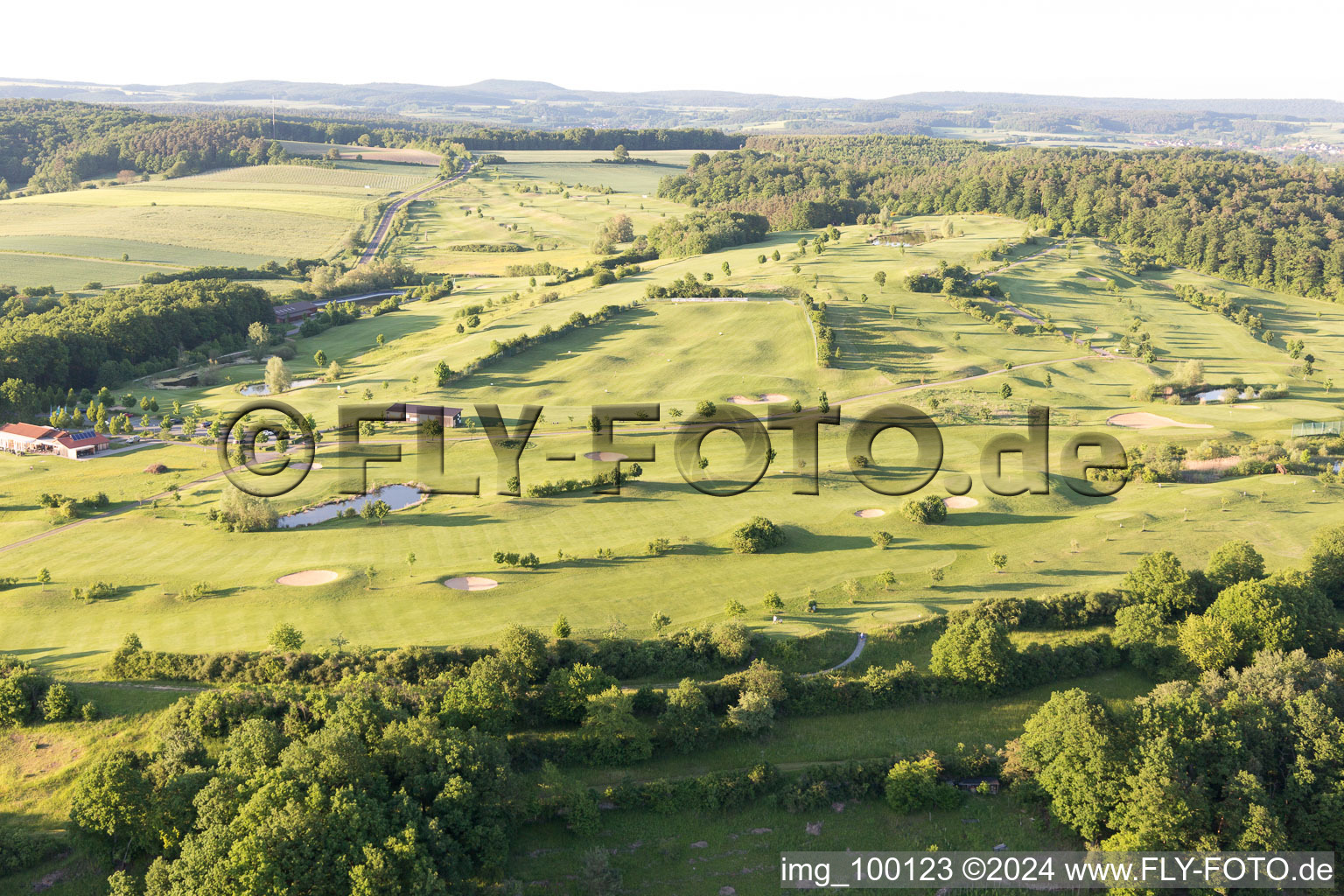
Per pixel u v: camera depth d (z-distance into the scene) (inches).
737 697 3021.7
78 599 3604.8
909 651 3314.5
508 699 2849.4
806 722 3009.4
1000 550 4074.8
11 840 2434.8
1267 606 3198.8
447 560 3937.0
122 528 4384.8
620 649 3176.7
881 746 2893.7
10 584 3782.0
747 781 2691.9
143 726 2854.3
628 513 4473.4
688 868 2463.1
